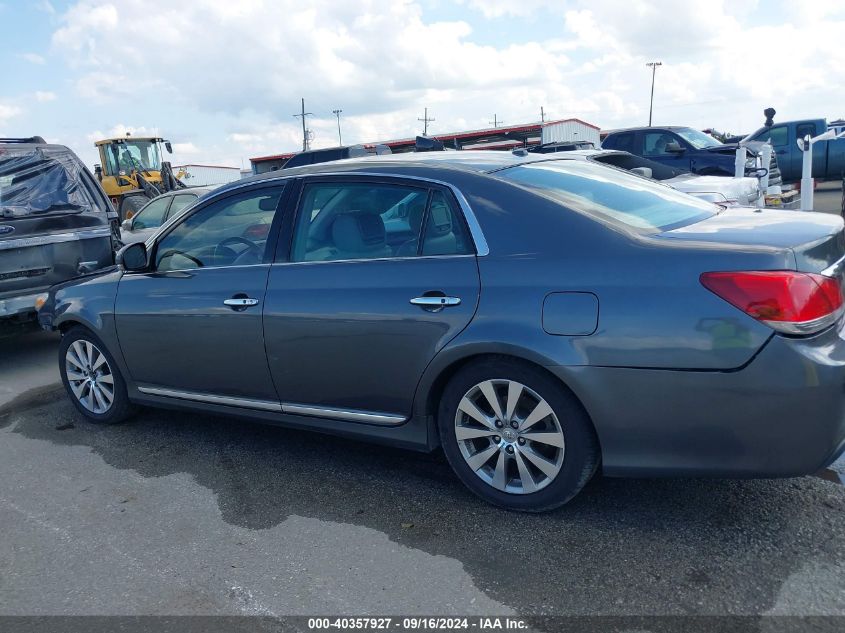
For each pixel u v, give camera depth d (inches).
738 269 106.4
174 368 170.6
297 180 153.6
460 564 117.0
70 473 165.0
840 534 117.9
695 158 522.0
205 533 133.0
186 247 169.3
